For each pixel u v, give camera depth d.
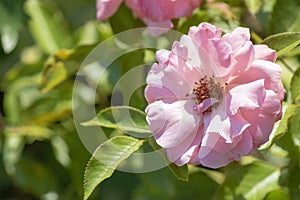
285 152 0.84
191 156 0.75
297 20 0.85
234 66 0.75
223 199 0.85
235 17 0.84
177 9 0.81
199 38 0.75
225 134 0.74
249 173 0.85
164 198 0.93
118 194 0.98
